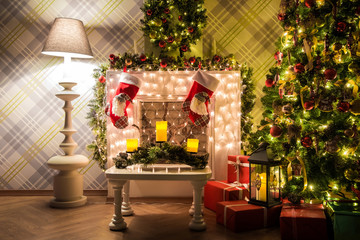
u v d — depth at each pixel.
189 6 3.32
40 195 3.62
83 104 3.71
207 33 3.72
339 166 2.25
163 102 3.35
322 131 2.36
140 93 3.35
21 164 3.72
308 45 2.37
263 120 2.88
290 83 2.51
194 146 2.60
